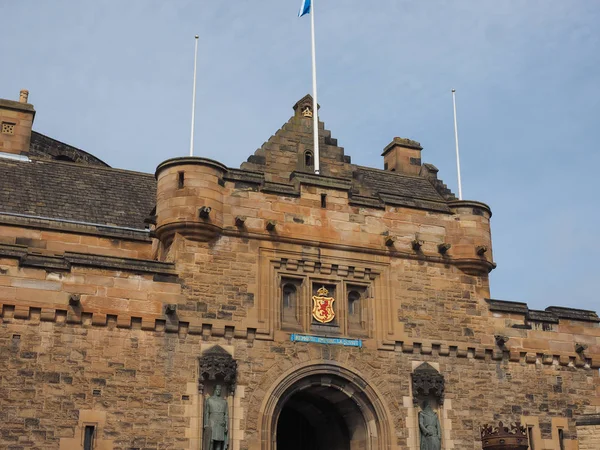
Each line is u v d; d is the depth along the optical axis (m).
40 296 26.14
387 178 39.62
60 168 35.59
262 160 32.72
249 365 28.03
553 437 31.56
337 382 29.27
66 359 25.95
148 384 26.59
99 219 32.47
